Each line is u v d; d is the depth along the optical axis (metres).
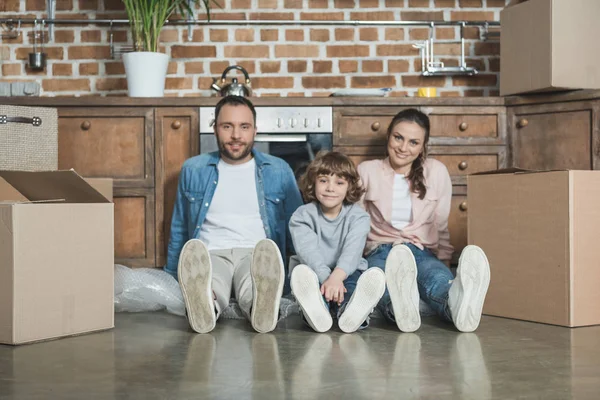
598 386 1.43
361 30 3.67
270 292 2.01
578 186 2.10
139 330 2.09
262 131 3.11
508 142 3.18
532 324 2.16
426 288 2.18
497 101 3.16
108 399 1.35
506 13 3.16
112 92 3.63
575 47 2.93
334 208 2.33
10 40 3.62
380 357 1.70
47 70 3.62
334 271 2.19
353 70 3.67
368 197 2.69
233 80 3.26
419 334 2.01
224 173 2.70
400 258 2.01
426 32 3.69
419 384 1.45
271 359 1.69
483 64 3.70
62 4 3.62
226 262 2.50
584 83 2.95
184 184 2.73
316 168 2.28
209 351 1.78
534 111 3.12
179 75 3.64
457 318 2.02
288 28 3.65
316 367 1.60
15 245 1.84
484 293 2.00
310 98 3.12
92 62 3.63
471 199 2.40
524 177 2.22
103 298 2.09
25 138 2.54
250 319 2.12
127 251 3.13
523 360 1.67
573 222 2.09
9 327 1.86
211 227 2.66
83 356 1.73
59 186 2.10
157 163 3.11
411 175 2.68
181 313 2.39
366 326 2.08
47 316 1.93
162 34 3.63
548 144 3.09
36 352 1.78
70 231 1.99
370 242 2.64
